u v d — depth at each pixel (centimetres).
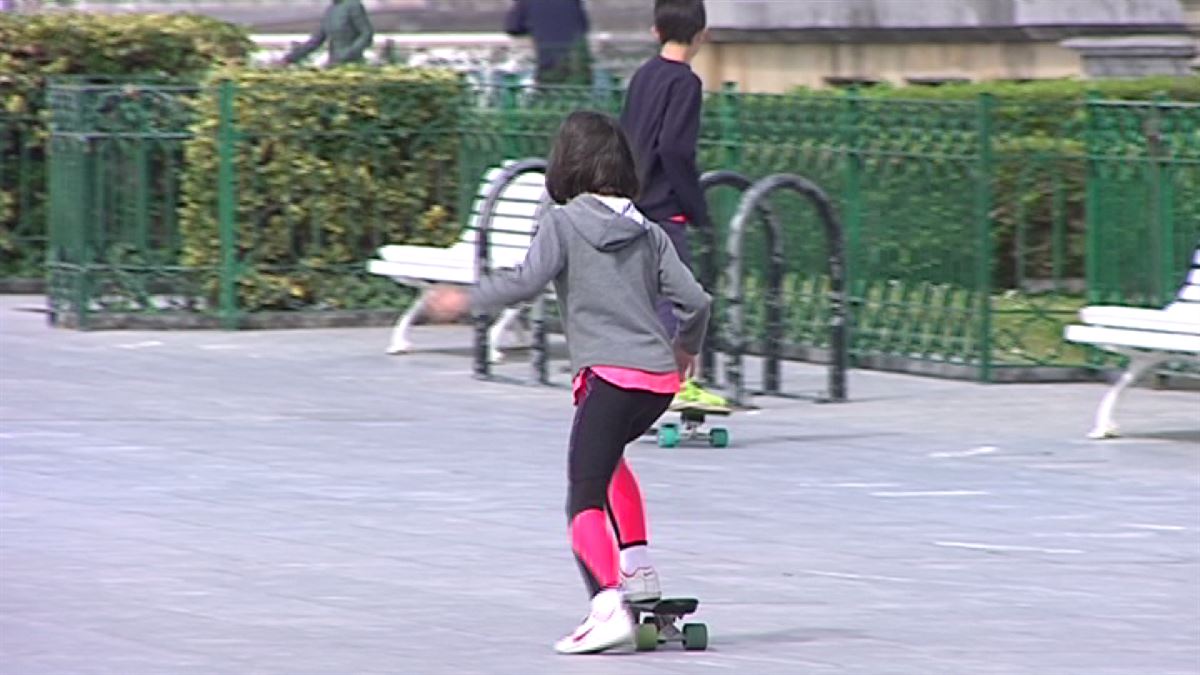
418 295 4831
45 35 5522
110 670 2227
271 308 4875
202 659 2270
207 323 4841
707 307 2327
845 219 4375
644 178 3581
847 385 4141
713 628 2425
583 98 4725
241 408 3847
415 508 3048
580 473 2291
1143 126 4159
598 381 2286
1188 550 2834
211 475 3272
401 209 4956
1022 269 4306
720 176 3888
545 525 2947
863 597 2572
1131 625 2448
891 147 4300
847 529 2944
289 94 4838
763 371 4134
